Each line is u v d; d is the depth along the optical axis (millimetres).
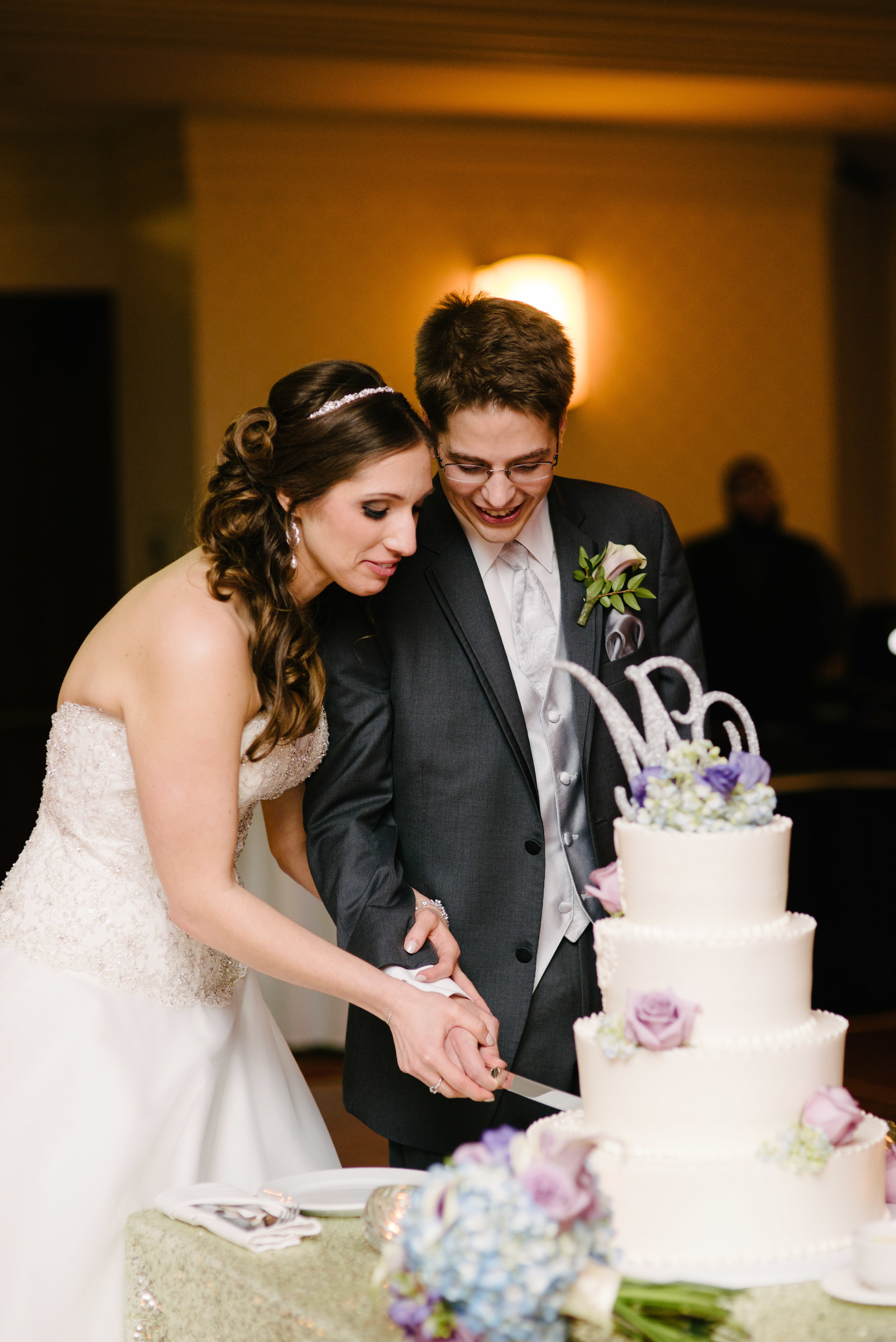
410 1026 1855
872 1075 4770
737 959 1528
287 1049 2383
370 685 2189
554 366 1970
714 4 6273
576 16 6230
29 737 7363
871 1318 1397
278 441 1941
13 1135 1959
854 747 6730
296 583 2004
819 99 7312
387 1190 1665
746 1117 1515
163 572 2035
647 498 2377
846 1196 1529
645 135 7691
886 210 9336
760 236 8086
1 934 2113
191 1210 1725
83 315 8117
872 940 5527
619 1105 1543
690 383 8023
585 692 2188
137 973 2064
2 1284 1910
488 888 2152
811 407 8242
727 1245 1493
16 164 7875
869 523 9391
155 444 7828
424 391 2039
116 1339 1936
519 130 7516
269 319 7371
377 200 7488
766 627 7508
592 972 2199
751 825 1578
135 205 7824
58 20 6035
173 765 1876
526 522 2113
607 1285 1295
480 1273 1216
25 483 8234
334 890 2145
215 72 6688
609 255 7844
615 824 1620
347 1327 1414
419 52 6484
